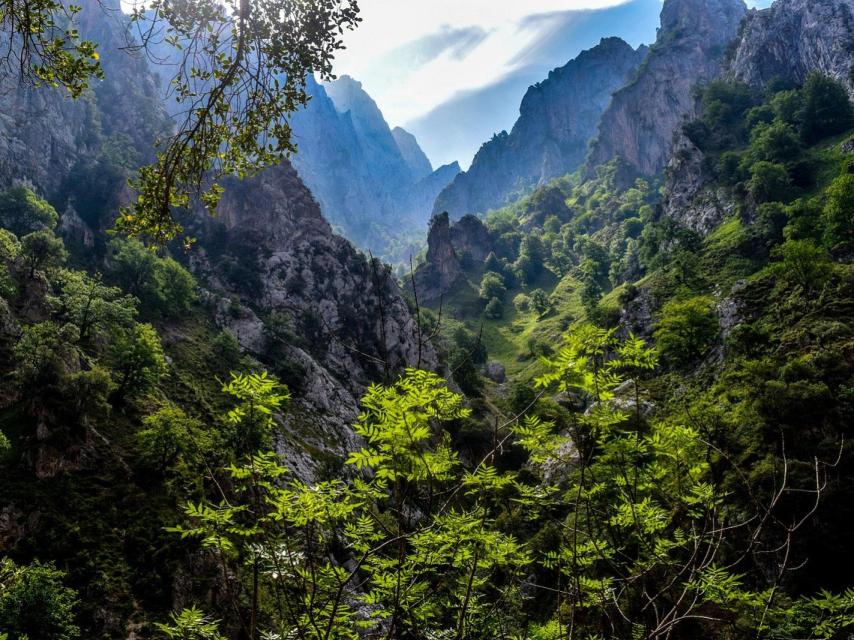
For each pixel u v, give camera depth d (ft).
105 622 160.15
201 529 28.50
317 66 39.93
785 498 134.21
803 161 455.22
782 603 39.58
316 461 315.99
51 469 194.49
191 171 39.91
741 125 615.57
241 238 550.77
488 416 353.51
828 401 164.76
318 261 538.88
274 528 30.19
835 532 128.47
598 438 35.37
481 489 34.06
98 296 311.88
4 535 168.04
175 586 178.29
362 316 513.45
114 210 506.07
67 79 35.47
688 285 398.21
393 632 32.30
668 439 36.58
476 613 38.58
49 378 214.48
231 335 390.01
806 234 337.31
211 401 319.68
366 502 32.63
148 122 655.76
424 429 29.81
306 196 602.85
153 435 220.23
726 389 237.45
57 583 144.97
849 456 144.66
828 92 504.02
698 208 553.64
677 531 38.32
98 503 194.39
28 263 318.04
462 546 33.01
